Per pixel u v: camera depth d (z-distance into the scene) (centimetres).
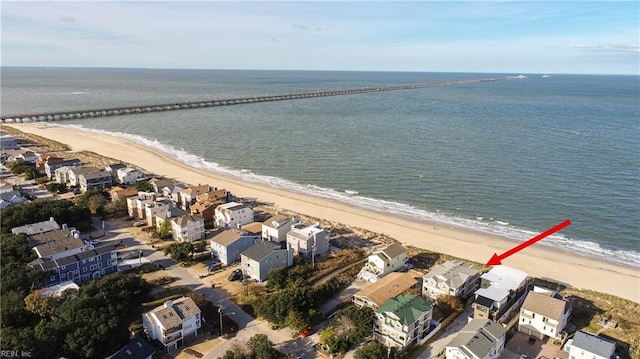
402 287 7206
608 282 8031
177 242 9306
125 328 5962
